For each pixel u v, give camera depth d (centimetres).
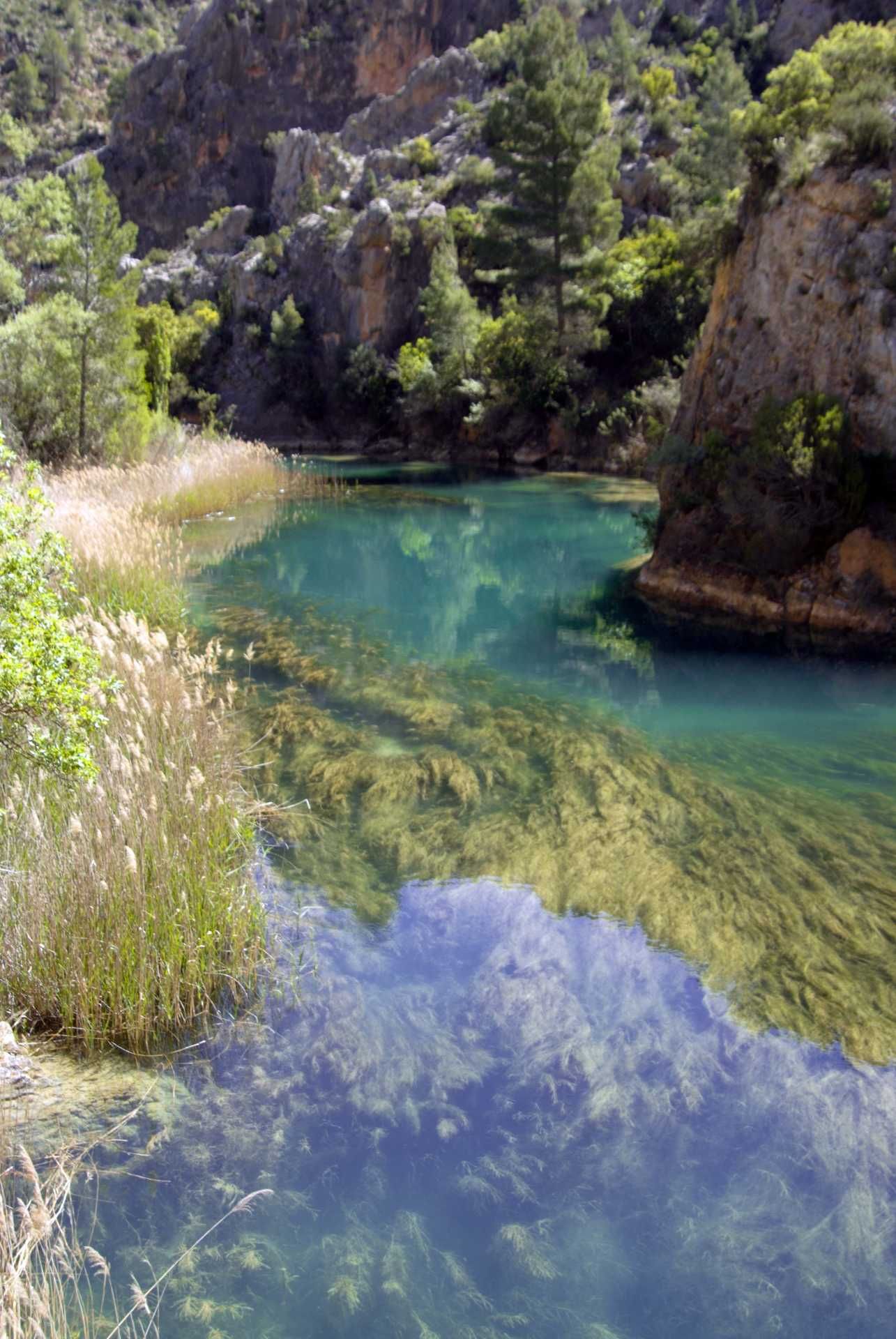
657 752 725
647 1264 291
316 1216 308
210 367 5391
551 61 3466
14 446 1916
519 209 3562
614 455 2986
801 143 1184
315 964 453
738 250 1270
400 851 566
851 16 5197
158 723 607
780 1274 287
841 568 1078
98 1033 390
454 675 952
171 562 1286
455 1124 349
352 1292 278
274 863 555
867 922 476
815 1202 311
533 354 3381
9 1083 354
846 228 1109
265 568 1512
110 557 1085
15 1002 396
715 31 5678
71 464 2017
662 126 4716
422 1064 381
